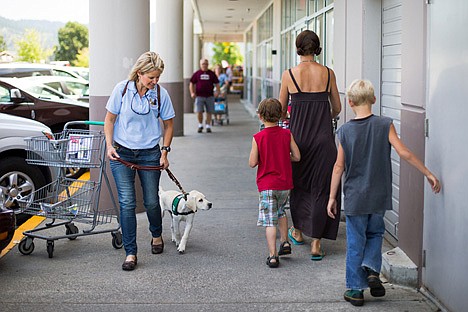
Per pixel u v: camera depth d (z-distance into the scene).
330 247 7.88
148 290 6.40
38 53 77.38
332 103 7.60
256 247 7.93
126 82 7.13
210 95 22.56
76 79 18.36
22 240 7.58
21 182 9.33
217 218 9.52
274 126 7.12
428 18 5.91
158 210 7.46
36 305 6.00
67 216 7.66
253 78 35.59
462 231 5.16
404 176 6.73
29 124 9.62
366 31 8.48
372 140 5.74
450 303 5.45
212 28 46.69
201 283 6.60
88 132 7.91
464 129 5.09
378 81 8.54
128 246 7.11
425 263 6.10
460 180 5.19
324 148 7.27
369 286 5.92
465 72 5.06
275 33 22.75
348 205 5.81
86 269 7.08
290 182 7.11
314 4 13.51
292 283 6.57
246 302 6.05
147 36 9.58
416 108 6.31
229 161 15.55
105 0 9.30
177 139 20.50
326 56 12.01
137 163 7.20
